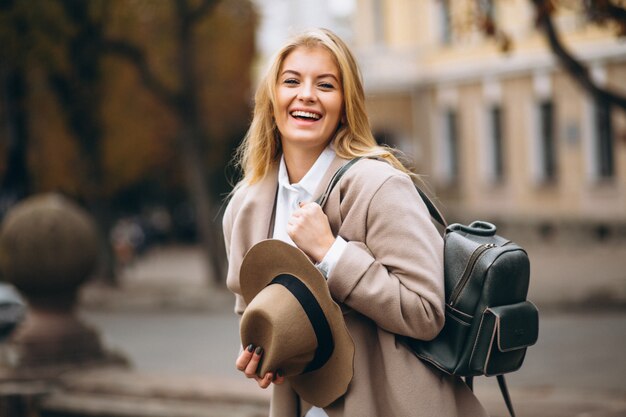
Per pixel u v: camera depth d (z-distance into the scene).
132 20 21.58
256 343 2.73
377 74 33.53
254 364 2.72
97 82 22.56
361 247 2.75
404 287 2.67
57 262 7.52
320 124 2.90
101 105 23.98
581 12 10.44
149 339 14.11
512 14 28.50
